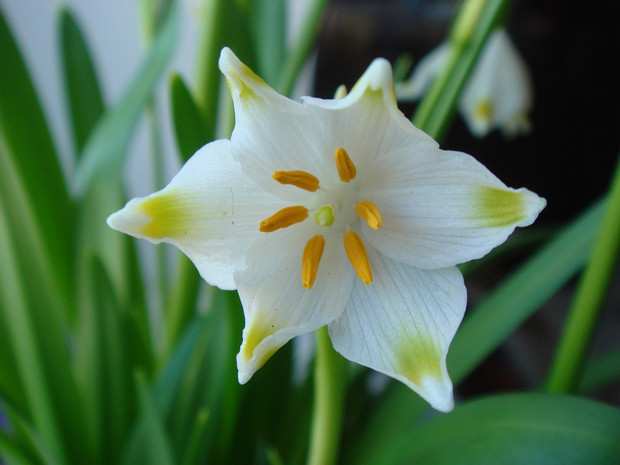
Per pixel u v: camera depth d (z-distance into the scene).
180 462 0.11
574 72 0.20
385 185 0.08
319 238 0.08
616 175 0.09
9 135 0.12
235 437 0.11
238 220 0.08
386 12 0.20
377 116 0.07
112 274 0.12
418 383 0.07
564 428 0.08
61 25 0.13
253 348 0.07
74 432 0.11
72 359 0.13
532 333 0.20
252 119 0.07
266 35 0.13
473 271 0.14
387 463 0.09
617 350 0.13
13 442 0.11
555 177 0.21
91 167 0.12
